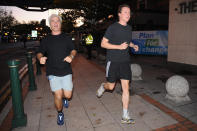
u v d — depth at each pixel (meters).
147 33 14.04
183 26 8.70
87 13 11.99
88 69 8.82
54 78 2.94
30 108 4.03
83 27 15.09
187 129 2.99
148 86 5.44
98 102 4.28
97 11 11.09
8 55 19.08
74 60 12.67
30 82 5.34
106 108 3.92
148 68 8.63
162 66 9.09
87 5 11.37
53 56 2.89
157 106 3.92
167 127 3.07
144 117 3.44
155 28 17.08
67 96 3.17
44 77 7.19
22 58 16.27
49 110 3.90
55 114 3.70
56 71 2.90
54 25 2.88
